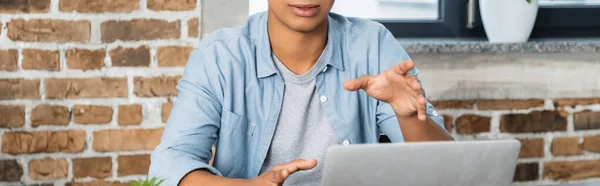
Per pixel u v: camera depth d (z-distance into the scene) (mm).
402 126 1456
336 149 1093
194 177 1371
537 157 2643
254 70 1595
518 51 2557
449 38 2756
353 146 1099
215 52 1600
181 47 2389
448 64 2541
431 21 2746
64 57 2365
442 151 1133
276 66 1597
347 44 1656
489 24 2602
